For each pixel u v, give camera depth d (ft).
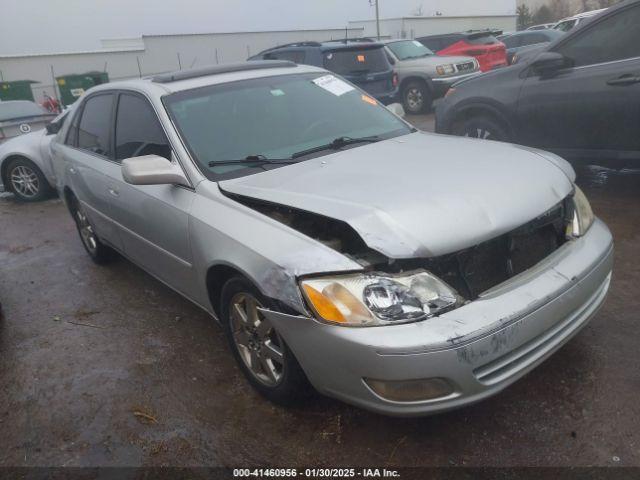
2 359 11.99
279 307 8.07
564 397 8.90
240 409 9.55
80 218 16.66
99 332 12.70
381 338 7.14
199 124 11.09
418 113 41.06
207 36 101.04
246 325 9.45
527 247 8.48
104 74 70.59
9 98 68.33
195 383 10.40
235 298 9.51
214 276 9.90
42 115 30.60
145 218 11.55
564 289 8.15
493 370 7.48
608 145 16.51
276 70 13.16
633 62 15.52
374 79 34.81
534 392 9.09
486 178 8.82
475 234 7.80
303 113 12.01
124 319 13.19
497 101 18.60
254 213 9.02
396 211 7.91
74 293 14.99
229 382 10.32
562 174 9.50
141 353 11.62
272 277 8.13
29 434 9.51
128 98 12.75
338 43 35.81
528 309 7.66
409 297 7.36
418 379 7.13
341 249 8.25
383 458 8.18
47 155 24.29
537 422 8.48
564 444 8.03
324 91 12.84
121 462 8.64
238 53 104.83
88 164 14.16
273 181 9.57
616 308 11.18
